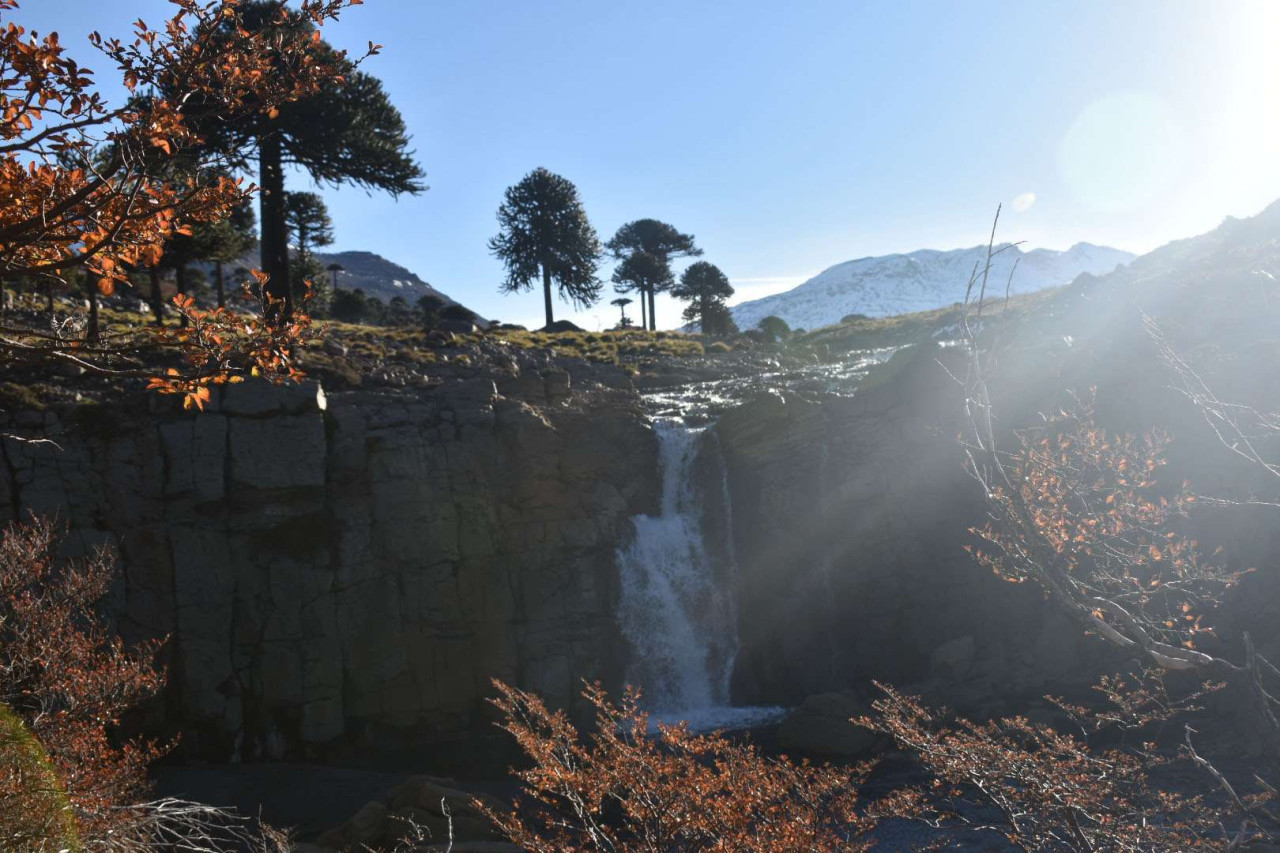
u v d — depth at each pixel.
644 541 31.75
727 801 7.56
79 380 29.11
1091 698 23.09
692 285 97.81
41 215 7.50
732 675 32.19
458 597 29.06
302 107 38.44
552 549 30.23
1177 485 23.61
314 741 27.03
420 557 28.92
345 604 28.19
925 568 30.75
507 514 30.31
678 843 7.87
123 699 12.60
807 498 31.88
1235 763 16.84
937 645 30.09
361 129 41.84
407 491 29.20
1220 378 24.78
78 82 7.30
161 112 7.60
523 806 19.14
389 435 29.72
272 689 27.02
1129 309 36.47
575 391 38.69
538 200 77.69
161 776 24.03
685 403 40.53
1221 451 23.48
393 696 28.00
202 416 27.92
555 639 29.56
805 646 31.16
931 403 31.20
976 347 7.06
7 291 38.12
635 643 31.02
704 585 32.28
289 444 28.28
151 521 27.00
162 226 8.20
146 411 27.89
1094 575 8.34
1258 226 49.53
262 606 27.52
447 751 27.27
